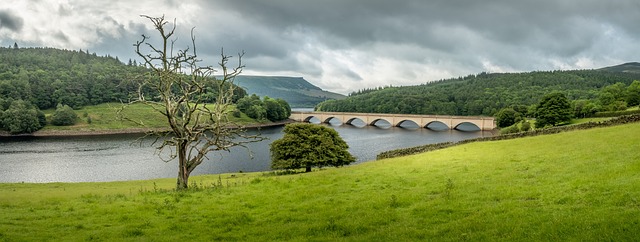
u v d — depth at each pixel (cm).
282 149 6419
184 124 3797
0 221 2159
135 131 17688
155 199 2819
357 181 3225
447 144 5872
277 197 2691
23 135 15975
